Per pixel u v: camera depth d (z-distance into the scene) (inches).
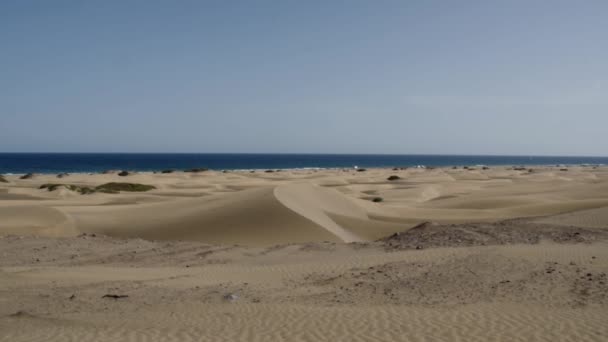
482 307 369.4
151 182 2455.7
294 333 321.7
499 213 1321.4
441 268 510.0
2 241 808.9
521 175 3312.0
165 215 1152.2
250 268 588.4
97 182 2391.7
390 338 307.3
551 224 869.2
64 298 443.5
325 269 550.6
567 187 1964.8
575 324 319.9
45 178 2610.7
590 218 927.0
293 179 2827.3
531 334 305.3
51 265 644.7
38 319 365.7
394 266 538.0
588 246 609.9
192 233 984.9
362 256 633.0
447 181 2728.8
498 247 601.0
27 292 471.8
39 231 992.9
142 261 672.4
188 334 322.3
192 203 1266.0
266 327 335.9
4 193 1717.5
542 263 498.6
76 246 777.6
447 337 305.6
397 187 2298.2
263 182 2532.0
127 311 392.5
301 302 413.1
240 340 309.6
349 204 1378.0
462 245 687.7
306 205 1186.0
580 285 417.1
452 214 1322.6
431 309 371.2
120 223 1102.4
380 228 1115.9
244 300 422.0
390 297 420.5
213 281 511.2
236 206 1106.1
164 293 456.4
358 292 445.7
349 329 326.6
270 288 471.8
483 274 474.3
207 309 390.6
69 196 1697.8
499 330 314.5
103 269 601.6
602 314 338.3
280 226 990.4
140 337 315.9
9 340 310.0
